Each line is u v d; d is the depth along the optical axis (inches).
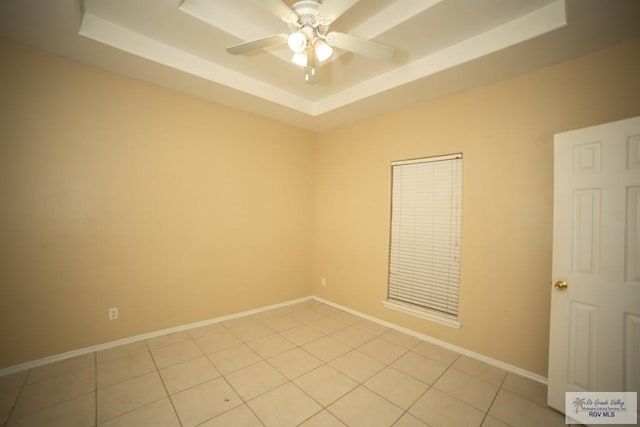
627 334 63.7
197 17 77.7
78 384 79.3
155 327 109.3
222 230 126.6
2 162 80.9
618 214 65.4
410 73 97.0
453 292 106.7
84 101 92.9
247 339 110.6
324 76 108.7
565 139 73.9
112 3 73.1
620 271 64.9
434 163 113.0
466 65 85.6
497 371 91.0
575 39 71.9
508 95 92.9
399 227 124.6
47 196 87.6
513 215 91.4
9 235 82.3
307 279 163.0
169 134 110.7
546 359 84.4
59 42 80.7
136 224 104.0
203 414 69.4
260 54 96.8
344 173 148.4
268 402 74.3
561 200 74.3
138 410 70.1
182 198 114.7
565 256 73.4
